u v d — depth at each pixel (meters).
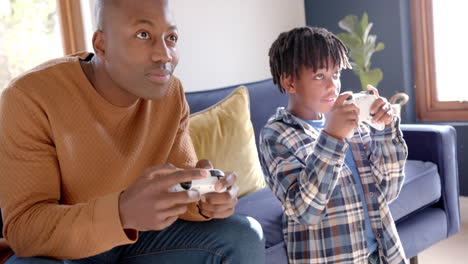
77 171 1.08
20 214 0.97
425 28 3.34
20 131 1.01
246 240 1.09
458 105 3.26
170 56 1.03
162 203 0.87
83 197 1.10
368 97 1.33
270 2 3.49
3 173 1.00
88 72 1.13
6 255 1.15
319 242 1.36
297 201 1.31
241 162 1.90
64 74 1.09
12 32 2.27
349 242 1.35
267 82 2.31
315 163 1.28
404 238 1.96
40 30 2.36
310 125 1.49
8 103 1.03
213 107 1.95
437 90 3.36
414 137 2.24
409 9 3.36
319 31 1.49
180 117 1.26
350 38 3.22
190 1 2.99
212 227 1.12
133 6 1.00
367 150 1.49
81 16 2.43
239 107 1.98
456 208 2.25
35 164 1.01
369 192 1.43
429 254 2.34
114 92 1.10
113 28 1.02
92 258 1.13
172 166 0.93
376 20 3.41
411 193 1.98
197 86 3.04
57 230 0.91
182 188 0.93
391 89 3.40
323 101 1.46
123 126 1.15
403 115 3.38
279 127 1.48
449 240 2.49
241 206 1.75
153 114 1.21
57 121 1.05
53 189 1.03
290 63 1.48
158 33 1.02
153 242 1.16
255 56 3.39
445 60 3.30
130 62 1.02
